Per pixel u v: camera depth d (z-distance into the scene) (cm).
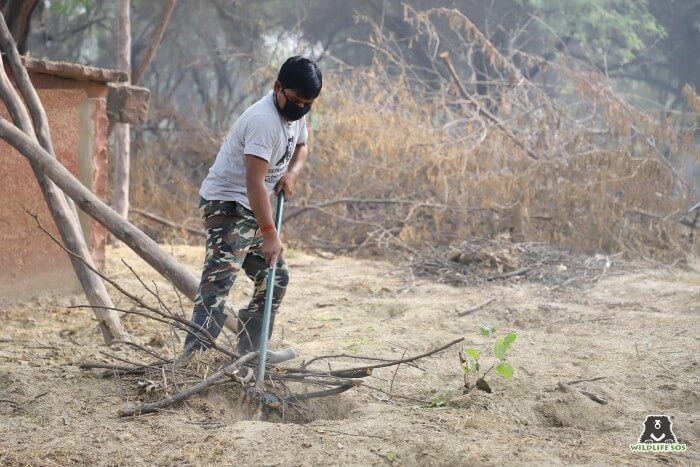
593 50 2333
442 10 1299
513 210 1074
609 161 1079
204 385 461
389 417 443
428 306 759
